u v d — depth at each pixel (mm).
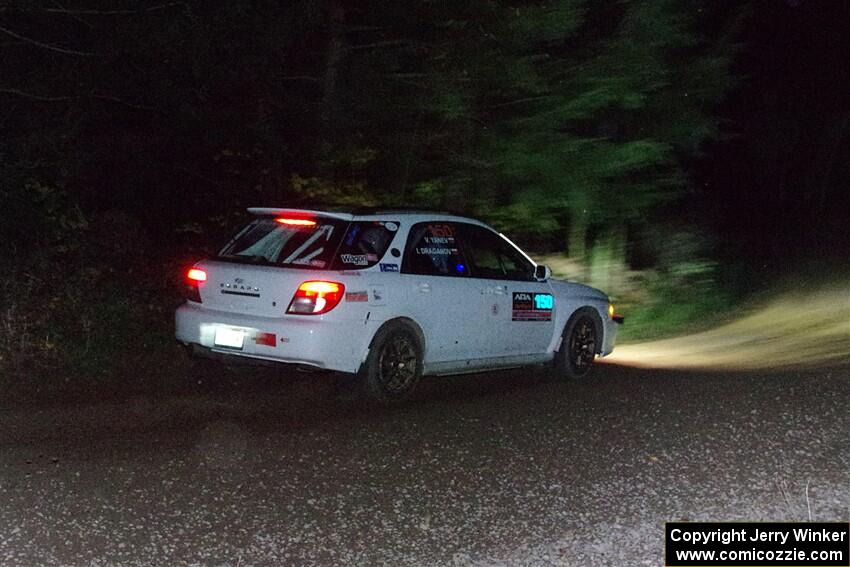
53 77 13789
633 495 7020
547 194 16578
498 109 16453
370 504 6750
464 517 6531
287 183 15531
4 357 10891
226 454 7898
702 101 18297
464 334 10641
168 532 6160
